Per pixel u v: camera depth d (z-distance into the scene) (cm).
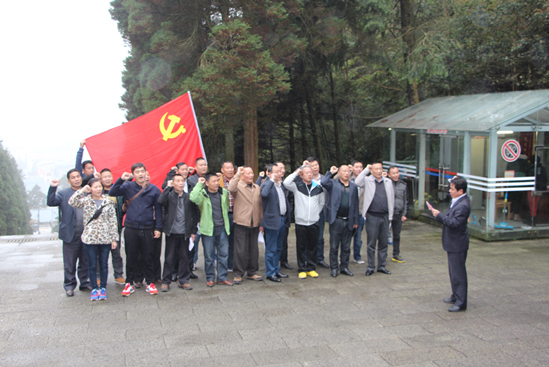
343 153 2033
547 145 964
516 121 938
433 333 487
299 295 619
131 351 441
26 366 409
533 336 479
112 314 543
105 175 646
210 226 645
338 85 1878
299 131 1872
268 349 446
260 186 696
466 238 553
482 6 1262
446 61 1361
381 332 490
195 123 777
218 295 620
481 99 1130
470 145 1006
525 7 1162
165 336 478
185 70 1180
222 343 461
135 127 752
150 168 752
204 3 1124
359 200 792
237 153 1636
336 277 709
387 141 1534
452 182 555
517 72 1286
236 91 1031
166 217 631
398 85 1736
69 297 607
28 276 715
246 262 682
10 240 1050
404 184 802
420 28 1398
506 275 711
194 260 759
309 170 682
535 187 967
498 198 958
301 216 694
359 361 420
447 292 631
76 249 614
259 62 1037
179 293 628
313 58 1452
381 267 733
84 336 477
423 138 1209
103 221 582
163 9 1178
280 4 1061
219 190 661
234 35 1030
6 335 479
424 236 1027
